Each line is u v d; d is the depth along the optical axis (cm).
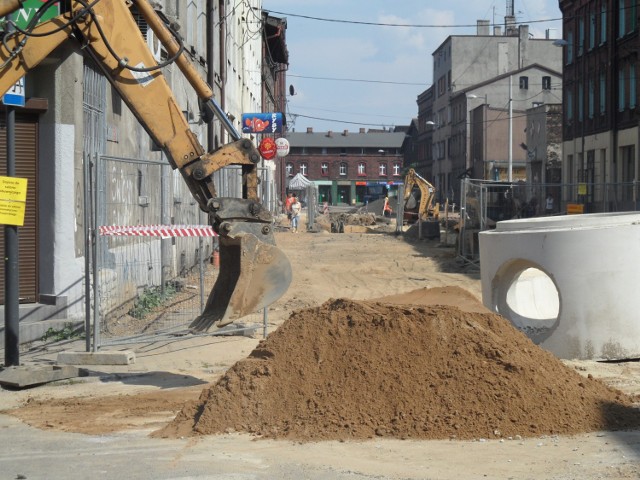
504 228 1180
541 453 679
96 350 1146
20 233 1339
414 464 655
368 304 850
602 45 5238
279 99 8719
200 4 2803
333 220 6047
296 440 725
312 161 14712
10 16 896
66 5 922
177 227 1207
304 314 830
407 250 3425
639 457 663
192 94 2538
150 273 1431
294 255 3155
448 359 781
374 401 757
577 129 5741
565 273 1076
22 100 1045
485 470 638
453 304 1029
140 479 627
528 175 7638
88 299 1144
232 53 3841
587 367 1029
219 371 1097
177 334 1270
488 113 8706
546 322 1166
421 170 12838
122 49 898
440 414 745
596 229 1066
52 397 947
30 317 1316
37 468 662
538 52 10375
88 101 1477
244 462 664
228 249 932
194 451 699
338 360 787
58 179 1341
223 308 920
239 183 1764
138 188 1327
